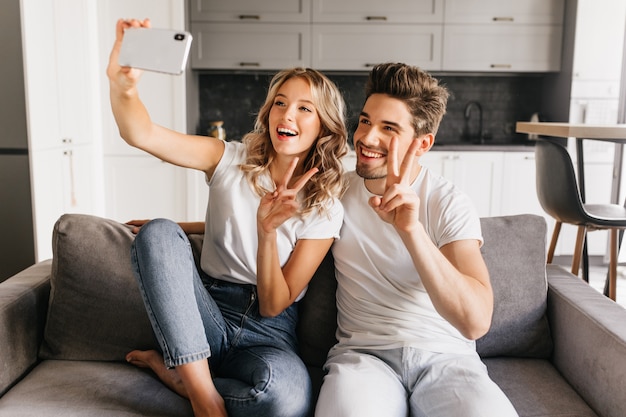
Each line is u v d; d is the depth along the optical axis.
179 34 1.27
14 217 3.04
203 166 1.61
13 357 1.49
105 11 4.09
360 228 1.54
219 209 1.57
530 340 1.67
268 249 1.45
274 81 1.63
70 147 3.57
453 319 1.34
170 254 1.35
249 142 1.64
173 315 1.32
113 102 1.38
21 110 2.96
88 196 3.91
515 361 1.67
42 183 3.12
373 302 1.52
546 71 4.74
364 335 1.49
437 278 1.31
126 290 1.61
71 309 1.60
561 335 1.63
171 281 1.33
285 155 1.61
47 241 3.20
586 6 4.47
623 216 2.79
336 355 1.52
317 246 1.55
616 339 1.37
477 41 4.70
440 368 1.41
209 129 5.07
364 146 1.48
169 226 1.38
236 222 1.55
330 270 1.66
